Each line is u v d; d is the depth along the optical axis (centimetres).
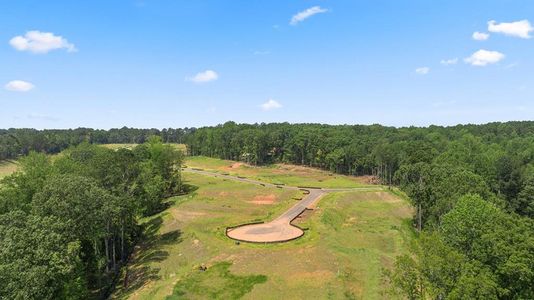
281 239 7519
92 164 8781
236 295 5297
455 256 3597
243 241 7462
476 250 4038
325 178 16225
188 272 6097
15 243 4522
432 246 3738
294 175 17025
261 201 11512
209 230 8375
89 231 6159
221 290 5459
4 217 5166
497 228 4184
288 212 9969
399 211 10562
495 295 3350
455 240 4447
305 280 5559
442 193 7925
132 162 10019
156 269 6719
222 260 6506
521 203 10131
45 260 4538
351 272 5844
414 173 10381
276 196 12138
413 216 9938
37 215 5681
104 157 9038
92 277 6712
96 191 6400
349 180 15762
